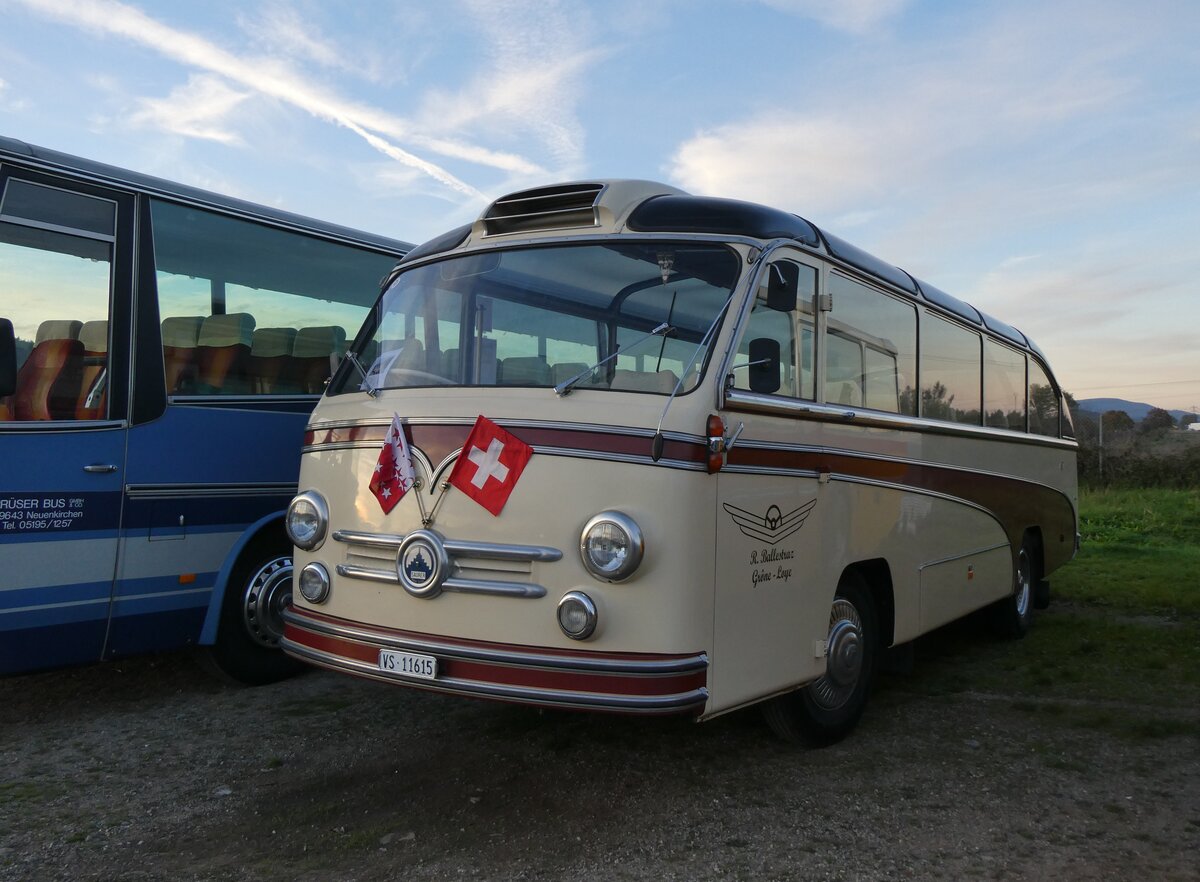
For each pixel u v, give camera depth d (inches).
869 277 228.8
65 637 217.6
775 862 156.3
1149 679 280.1
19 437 209.9
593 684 152.9
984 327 316.8
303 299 277.0
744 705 170.1
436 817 173.9
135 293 233.1
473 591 162.4
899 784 191.9
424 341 195.2
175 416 239.1
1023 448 343.6
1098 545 637.9
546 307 183.9
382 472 175.3
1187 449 1107.3
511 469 162.7
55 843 163.5
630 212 188.7
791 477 187.2
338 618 180.5
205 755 206.8
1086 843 164.7
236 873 152.5
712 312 173.6
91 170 226.8
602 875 151.3
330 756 205.6
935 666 297.9
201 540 243.4
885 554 227.3
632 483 156.6
